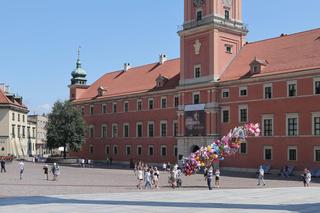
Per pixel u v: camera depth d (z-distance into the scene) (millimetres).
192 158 52531
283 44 81812
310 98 69000
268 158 74500
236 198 34188
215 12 85500
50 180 58406
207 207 28141
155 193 39188
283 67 74812
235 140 53156
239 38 89125
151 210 26656
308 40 77812
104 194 37906
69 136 110500
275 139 73562
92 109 121125
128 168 92625
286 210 26641
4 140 125562
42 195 37312
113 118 113062
